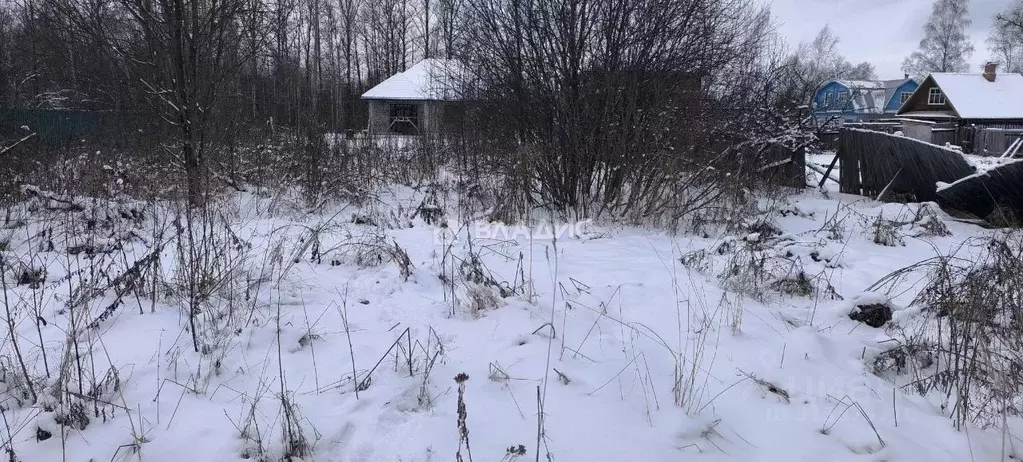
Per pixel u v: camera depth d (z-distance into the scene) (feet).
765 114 43.73
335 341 14.02
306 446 9.86
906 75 180.45
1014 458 10.41
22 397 11.16
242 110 42.32
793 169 45.57
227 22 34.14
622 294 17.54
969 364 12.25
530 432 10.44
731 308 16.26
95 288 15.38
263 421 10.57
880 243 26.86
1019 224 31.35
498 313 15.66
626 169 28.99
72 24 33.37
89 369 12.18
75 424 10.34
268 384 11.94
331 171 35.45
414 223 28.58
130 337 13.74
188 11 32.65
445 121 47.24
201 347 13.20
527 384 12.09
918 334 14.62
